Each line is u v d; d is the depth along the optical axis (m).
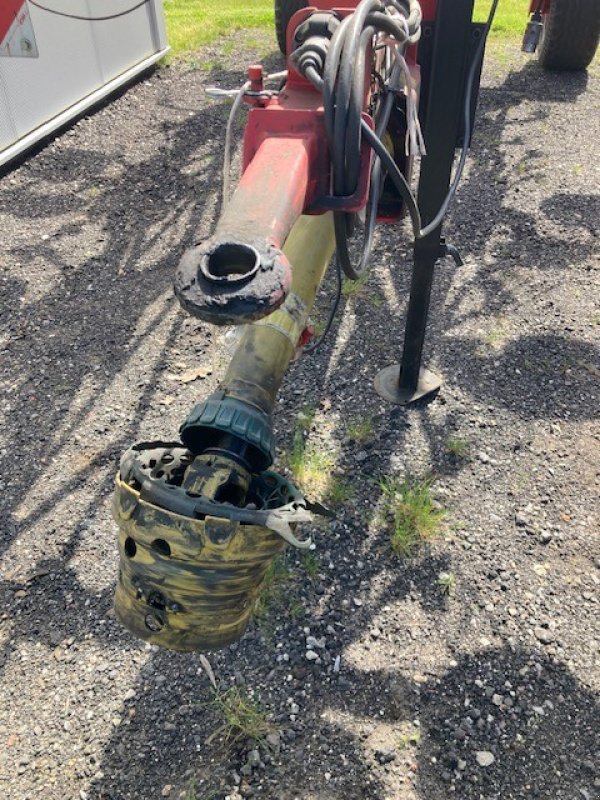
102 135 5.32
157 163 4.96
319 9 1.90
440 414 3.09
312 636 2.32
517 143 5.11
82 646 2.32
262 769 2.01
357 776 2.00
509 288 3.78
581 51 6.04
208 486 1.30
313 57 1.49
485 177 4.70
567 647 2.29
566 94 5.87
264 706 2.15
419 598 2.43
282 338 1.61
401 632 2.34
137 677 2.23
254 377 1.51
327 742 2.07
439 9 2.21
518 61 6.54
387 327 3.53
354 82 1.40
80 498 2.79
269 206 1.22
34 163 4.97
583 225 4.23
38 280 3.91
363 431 2.96
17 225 4.36
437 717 2.12
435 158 2.48
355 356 3.37
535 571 2.50
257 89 1.57
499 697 2.17
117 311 3.70
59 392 3.25
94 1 5.39
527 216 4.31
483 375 3.28
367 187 1.59
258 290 1.04
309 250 1.81
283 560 2.53
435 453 2.91
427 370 3.29
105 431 3.06
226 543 1.24
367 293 3.73
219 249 1.09
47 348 3.48
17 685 2.22
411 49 2.29
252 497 1.44
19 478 2.88
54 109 5.20
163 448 1.45
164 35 6.46
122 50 5.88
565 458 2.90
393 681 2.21
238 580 1.33
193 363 3.39
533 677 2.22
